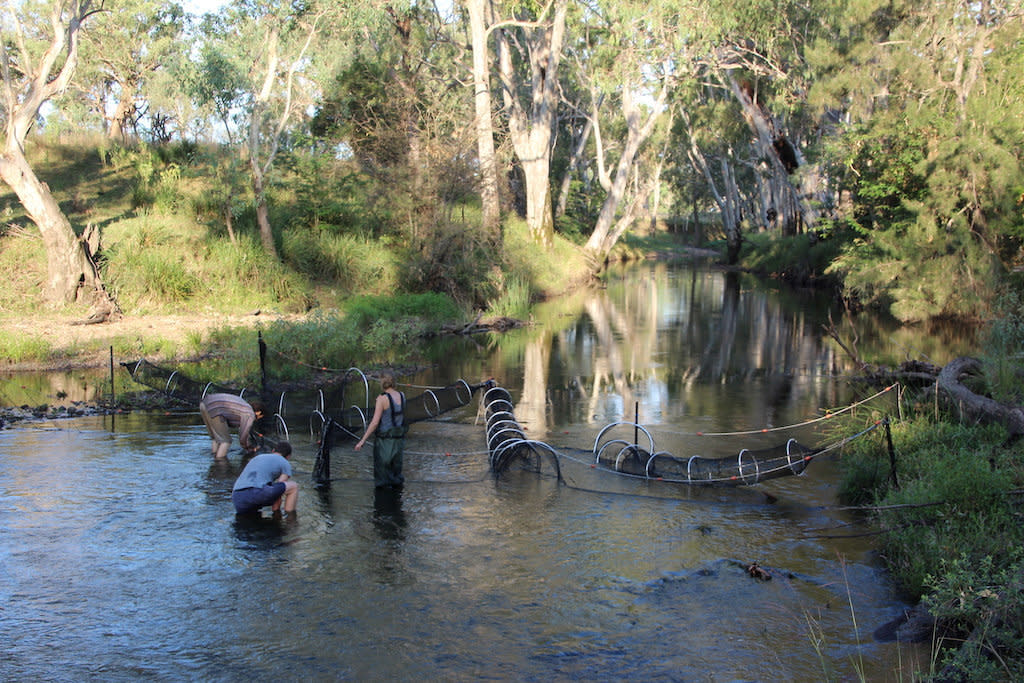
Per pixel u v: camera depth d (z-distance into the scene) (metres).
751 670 5.47
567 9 36.66
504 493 9.24
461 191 29.61
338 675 5.35
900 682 5.29
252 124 26.12
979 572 6.15
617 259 75.00
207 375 15.85
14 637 5.78
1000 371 12.05
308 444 11.43
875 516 8.26
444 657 5.59
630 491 9.42
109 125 52.16
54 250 21.84
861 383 16.36
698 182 81.69
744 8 35.34
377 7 28.42
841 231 35.72
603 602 6.46
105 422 12.41
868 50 28.58
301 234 29.28
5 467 9.84
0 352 17.30
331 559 7.22
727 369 18.41
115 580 6.71
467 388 11.75
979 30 25.86
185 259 25.75
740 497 9.22
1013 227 23.09
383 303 25.94
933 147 24.70
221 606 6.29
